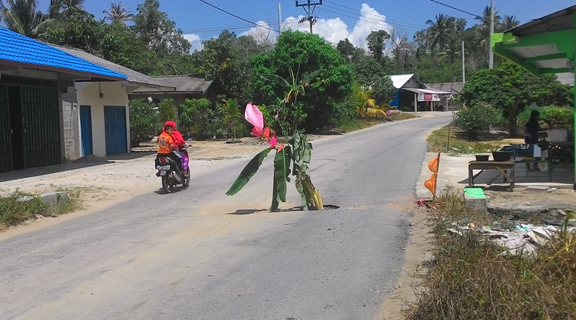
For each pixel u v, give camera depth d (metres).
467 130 29.33
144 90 28.95
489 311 3.68
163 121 27.61
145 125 26.05
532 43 9.89
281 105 9.27
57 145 17.42
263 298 4.73
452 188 10.24
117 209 9.55
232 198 10.36
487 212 8.21
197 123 29.64
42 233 7.63
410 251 6.16
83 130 19.19
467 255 4.98
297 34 31.00
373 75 56.19
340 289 4.93
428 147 21.70
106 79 18.02
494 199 8.94
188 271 5.54
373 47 78.94
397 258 5.88
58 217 8.94
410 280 5.14
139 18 59.69
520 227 6.90
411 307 4.32
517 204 8.41
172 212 9.06
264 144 25.80
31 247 6.78
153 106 28.78
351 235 6.92
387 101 55.25
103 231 7.63
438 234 6.53
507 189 10.00
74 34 33.72
